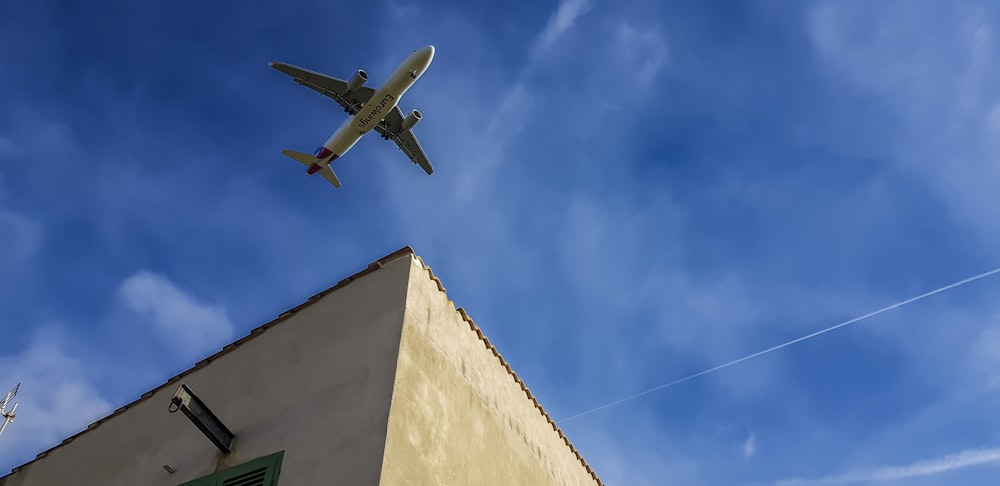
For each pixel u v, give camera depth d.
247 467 7.34
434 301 8.50
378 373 7.28
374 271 8.52
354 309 8.20
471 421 8.36
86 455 9.64
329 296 8.63
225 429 7.86
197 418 7.58
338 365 7.70
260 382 8.29
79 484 9.25
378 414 6.86
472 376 8.84
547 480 10.12
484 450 8.43
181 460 8.27
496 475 8.50
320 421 7.24
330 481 6.55
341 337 7.99
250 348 8.88
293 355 8.27
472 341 9.20
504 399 9.64
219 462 7.76
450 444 7.65
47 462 10.13
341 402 7.27
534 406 10.76
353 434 6.84
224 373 8.84
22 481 10.16
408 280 8.08
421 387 7.50
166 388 9.46
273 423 7.65
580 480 11.64
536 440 10.32
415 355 7.62
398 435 6.76
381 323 7.79
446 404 7.89
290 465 7.02
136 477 8.60
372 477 6.30
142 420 9.38
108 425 9.81
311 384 7.73
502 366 9.97
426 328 8.08
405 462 6.68
